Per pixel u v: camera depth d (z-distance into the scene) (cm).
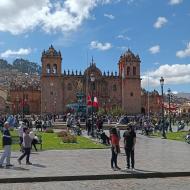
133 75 17050
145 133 6219
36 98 18725
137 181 2027
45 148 3741
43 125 7169
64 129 7725
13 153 3234
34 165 2497
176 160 2773
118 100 17125
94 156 3047
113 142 2330
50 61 16450
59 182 2011
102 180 2067
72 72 16688
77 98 14800
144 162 2655
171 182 1988
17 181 2006
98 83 16900
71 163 2603
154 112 18125
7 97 19962
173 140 5041
